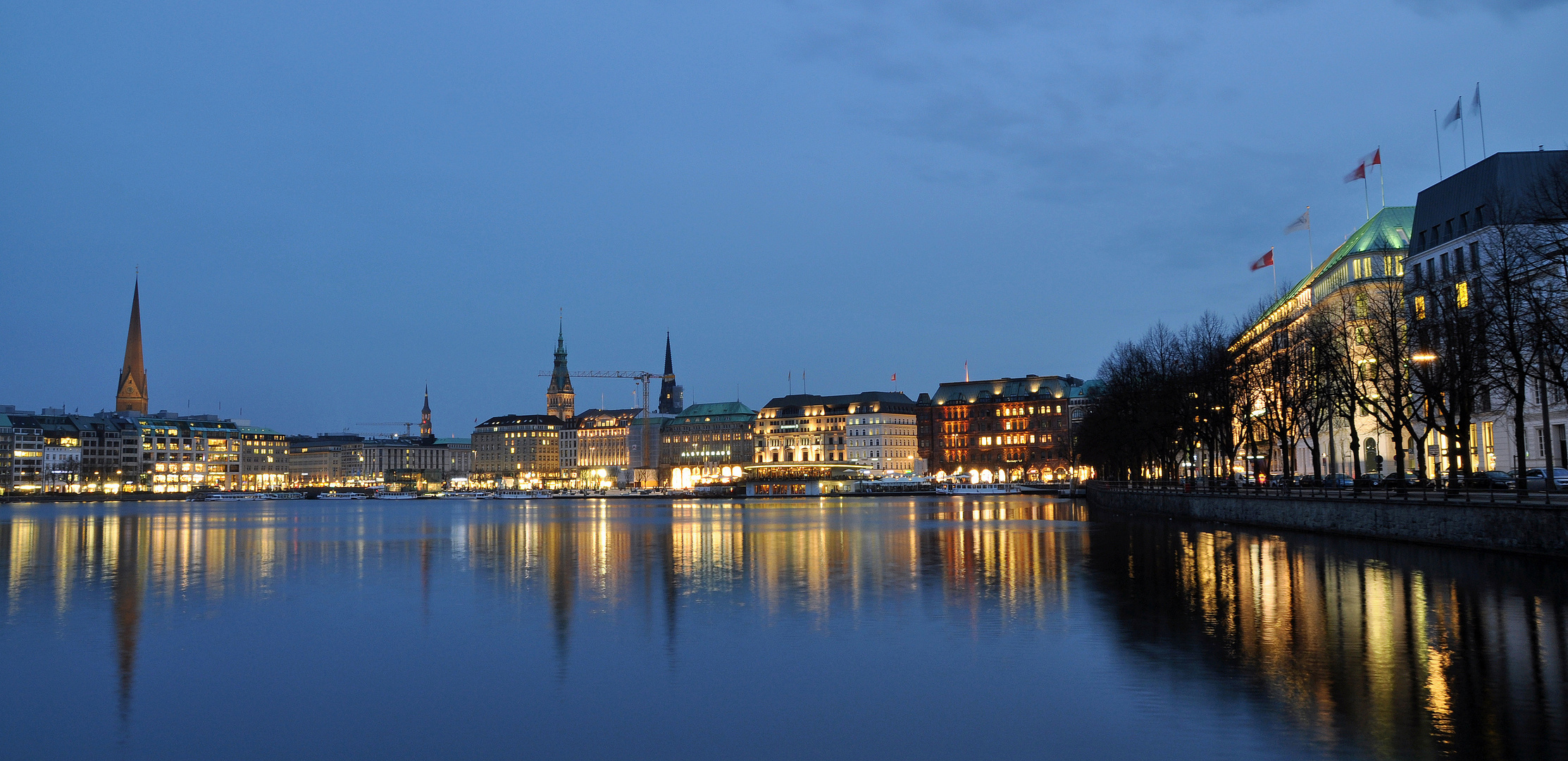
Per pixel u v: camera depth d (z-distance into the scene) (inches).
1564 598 1686.8
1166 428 5054.1
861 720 1058.7
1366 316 3912.4
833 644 1437.0
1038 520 4849.9
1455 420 3735.2
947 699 1130.0
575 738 1017.5
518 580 2276.1
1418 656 1266.0
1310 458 6314.0
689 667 1309.1
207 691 1226.0
